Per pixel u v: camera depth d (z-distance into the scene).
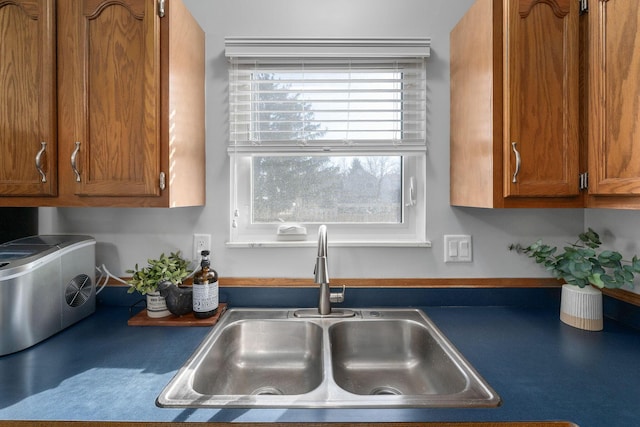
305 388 1.10
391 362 1.20
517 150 1.01
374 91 1.37
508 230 1.39
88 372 0.85
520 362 0.90
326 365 0.92
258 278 1.37
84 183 1.02
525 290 1.36
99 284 1.36
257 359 1.19
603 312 1.25
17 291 0.96
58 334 1.08
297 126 1.42
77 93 1.02
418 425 0.67
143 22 1.01
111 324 1.17
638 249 1.16
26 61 1.02
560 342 1.03
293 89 1.37
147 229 1.37
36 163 1.00
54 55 1.02
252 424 0.66
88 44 1.02
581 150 1.02
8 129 1.02
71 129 1.02
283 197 1.45
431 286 1.36
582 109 1.02
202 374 0.92
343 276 1.38
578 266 1.14
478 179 1.13
